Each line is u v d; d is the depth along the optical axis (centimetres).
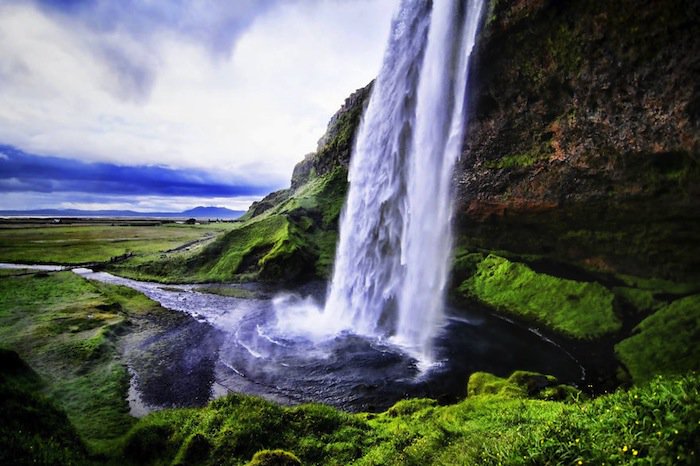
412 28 5266
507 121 3997
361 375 2578
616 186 3325
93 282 5562
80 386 2327
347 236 5956
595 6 2969
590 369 2636
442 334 3372
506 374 2578
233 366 2745
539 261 4400
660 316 2923
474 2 3978
